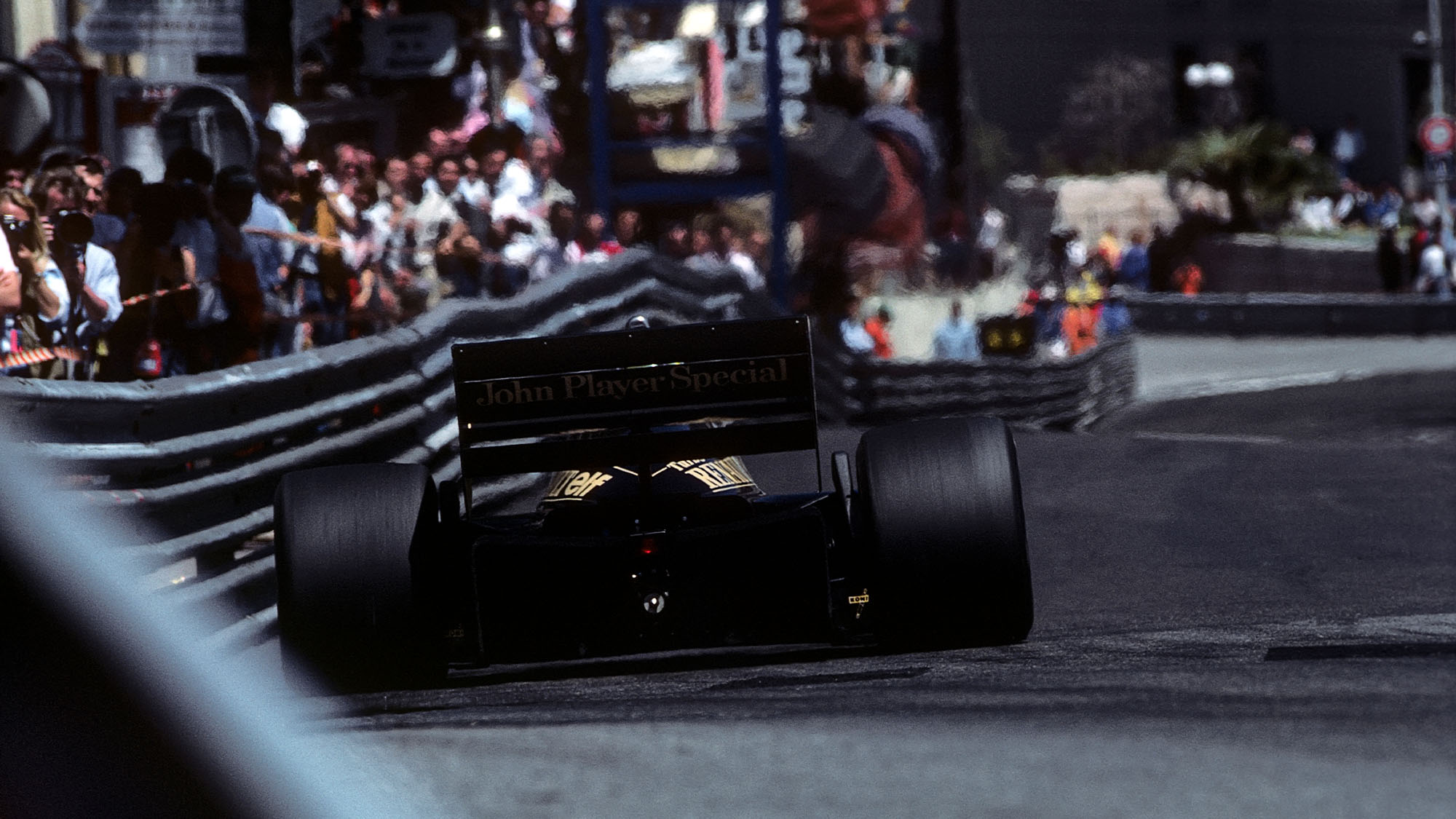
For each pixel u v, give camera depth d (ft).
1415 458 182.60
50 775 53.67
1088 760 50.08
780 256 282.97
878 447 78.59
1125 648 78.07
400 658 75.56
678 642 75.77
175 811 50.62
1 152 128.26
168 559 89.04
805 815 45.73
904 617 77.97
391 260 176.04
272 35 176.55
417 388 136.26
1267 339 498.69
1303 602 101.14
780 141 280.31
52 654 69.00
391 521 76.23
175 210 126.62
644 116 279.69
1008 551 76.79
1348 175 639.76
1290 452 189.06
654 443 75.56
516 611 75.66
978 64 622.95
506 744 56.54
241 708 69.21
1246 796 45.19
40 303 113.50
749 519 75.46
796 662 80.84
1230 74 614.75
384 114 204.13
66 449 81.15
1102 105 608.60
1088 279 426.92
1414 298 495.00
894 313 386.52
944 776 49.08
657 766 52.26
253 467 104.42
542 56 264.31
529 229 189.88
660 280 203.82
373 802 50.19
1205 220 550.36
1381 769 47.21
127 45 167.43
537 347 74.95
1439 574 112.06
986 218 478.18
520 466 75.61
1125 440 203.92
